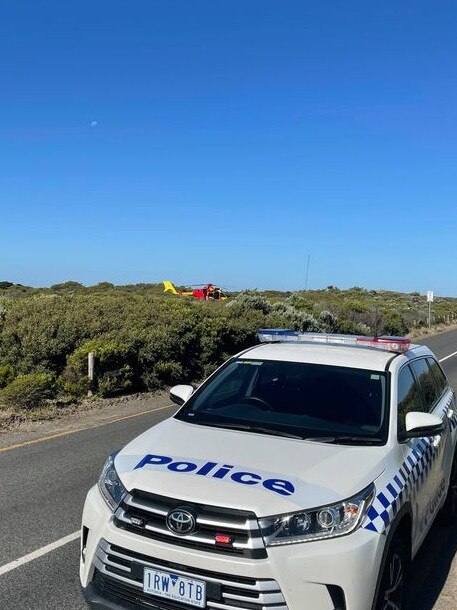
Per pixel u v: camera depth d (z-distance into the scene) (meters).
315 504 3.16
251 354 5.14
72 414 11.29
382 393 4.40
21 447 8.59
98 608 3.31
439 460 4.89
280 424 4.21
